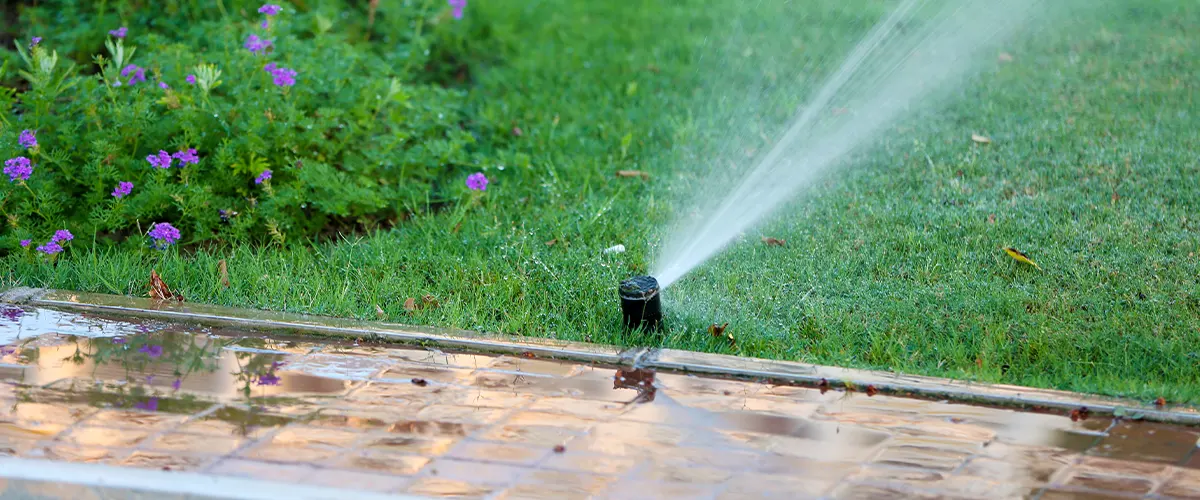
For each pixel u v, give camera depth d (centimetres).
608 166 845
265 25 838
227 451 458
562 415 495
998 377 535
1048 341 571
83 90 745
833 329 594
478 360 557
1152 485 435
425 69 1037
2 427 475
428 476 439
